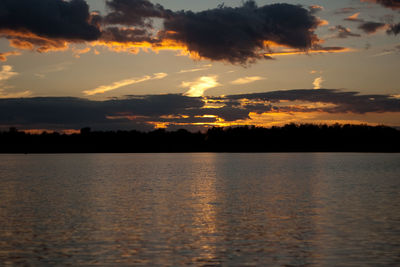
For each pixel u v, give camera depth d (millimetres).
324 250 23266
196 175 86812
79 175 87938
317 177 79938
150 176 83750
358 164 143625
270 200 43906
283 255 22375
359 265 20656
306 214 34688
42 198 45969
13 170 111500
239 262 21234
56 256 22266
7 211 36625
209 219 32469
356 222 31047
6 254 22672
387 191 53344
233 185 62188
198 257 22078
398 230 28109
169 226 29766
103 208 38250
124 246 24234
